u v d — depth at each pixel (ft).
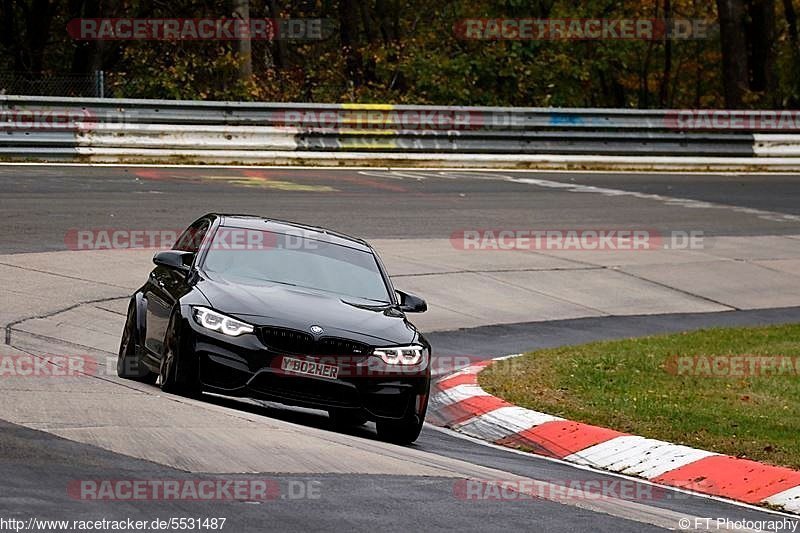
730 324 177.17
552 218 244.83
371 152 303.48
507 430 106.63
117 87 347.36
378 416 94.84
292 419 103.14
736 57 424.05
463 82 393.70
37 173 247.91
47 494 61.16
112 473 67.56
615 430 103.81
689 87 580.71
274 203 231.09
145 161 278.87
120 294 157.58
